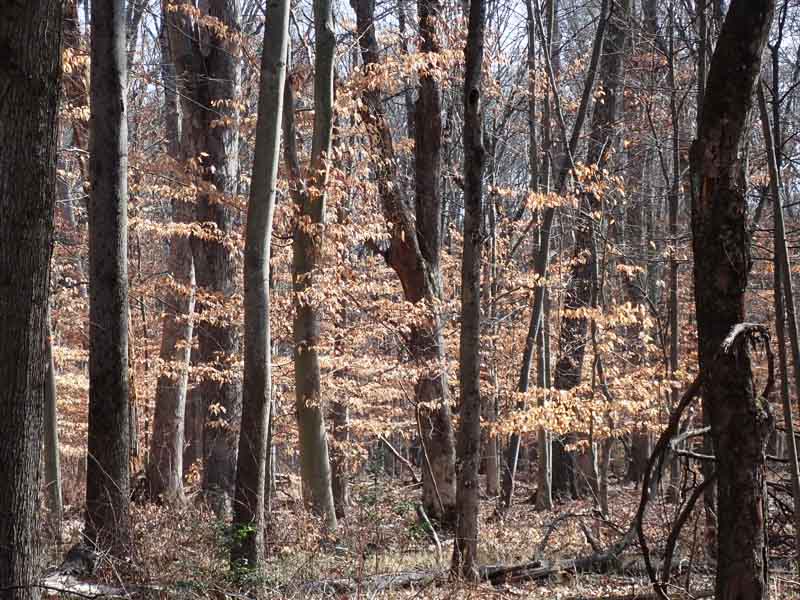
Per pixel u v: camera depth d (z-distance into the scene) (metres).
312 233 11.96
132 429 15.39
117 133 8.55
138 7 18.94
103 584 7.01
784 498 9.12
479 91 8.98
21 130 4.98
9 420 5.01
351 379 15.50
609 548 9.61
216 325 13.88
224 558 8.18
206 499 13.10
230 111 14.82
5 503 5.01
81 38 12.46
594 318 13.19
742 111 4.82
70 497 15.27
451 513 14.70
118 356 8.38
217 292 13.68
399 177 16.38
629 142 17.86
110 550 7.55
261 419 8.33
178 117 19.02
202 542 8.24
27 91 4.96
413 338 14.81
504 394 15.34
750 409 4.83
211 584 7.09
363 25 15.11
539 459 16.58
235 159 14.97
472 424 8.94
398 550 9.72
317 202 12.20
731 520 4.86
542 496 16.45
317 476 12.27
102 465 8.16
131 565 7.16
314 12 12.25
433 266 15.30
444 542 10.98
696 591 7.73
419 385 15.09
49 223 5.14
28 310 5.06
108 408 8.28
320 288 12.23
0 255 4.98
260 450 8.29
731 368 4.82
